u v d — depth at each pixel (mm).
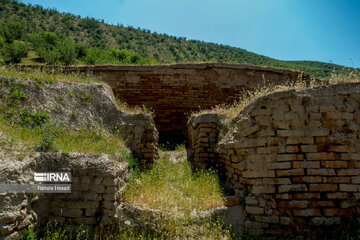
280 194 4133
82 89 6480
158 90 11328
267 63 67625
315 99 4406
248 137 4387
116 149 5227
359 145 4207
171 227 3855
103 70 11320
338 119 4297
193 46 85812
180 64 11461
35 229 3611
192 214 4117
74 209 3910
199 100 11438
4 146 3773
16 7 76188
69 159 4078
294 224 4004
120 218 3922
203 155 6457
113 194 3918
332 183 4109
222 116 6336
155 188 4938
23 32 50594
